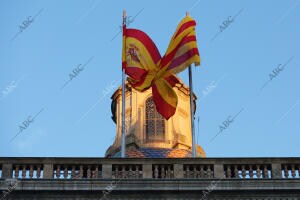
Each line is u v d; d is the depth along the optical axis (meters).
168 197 86.62
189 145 158.38
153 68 109.31
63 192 86.44
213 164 89.81
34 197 86.31
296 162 89.94
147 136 158.25
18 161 89.38
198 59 107.38
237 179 87.06
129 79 113.12
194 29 109.62
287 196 86.94
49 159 89.56
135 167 89.75
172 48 109.12
